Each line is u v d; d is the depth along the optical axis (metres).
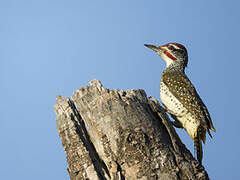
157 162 7.36
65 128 8.46
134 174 7.31
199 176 7.38
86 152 7.87
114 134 7.80
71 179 7.93
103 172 7.78
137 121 7.91
